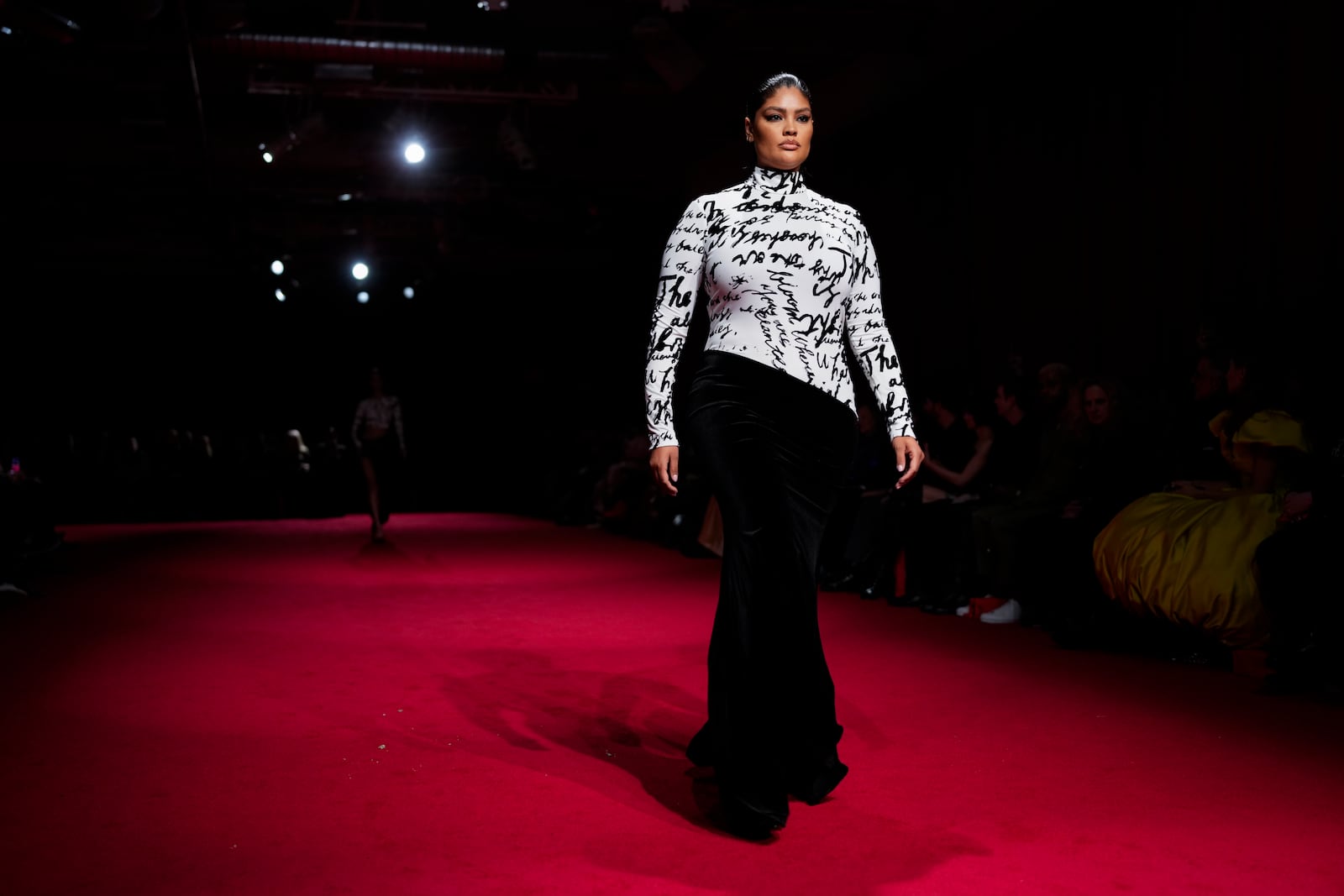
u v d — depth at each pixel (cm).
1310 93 532
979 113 793
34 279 1738
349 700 383
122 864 227
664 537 964
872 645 479
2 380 1736
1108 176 674
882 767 296
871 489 664
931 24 816
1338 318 505
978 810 259
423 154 1091
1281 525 387
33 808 264
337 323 1859
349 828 249
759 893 210
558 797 272
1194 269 611
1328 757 302
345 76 935
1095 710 359
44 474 1398
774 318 258
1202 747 313
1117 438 505
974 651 464
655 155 1291
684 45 845
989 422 603
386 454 1058
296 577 769
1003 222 771
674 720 354
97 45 898
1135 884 214
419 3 915
